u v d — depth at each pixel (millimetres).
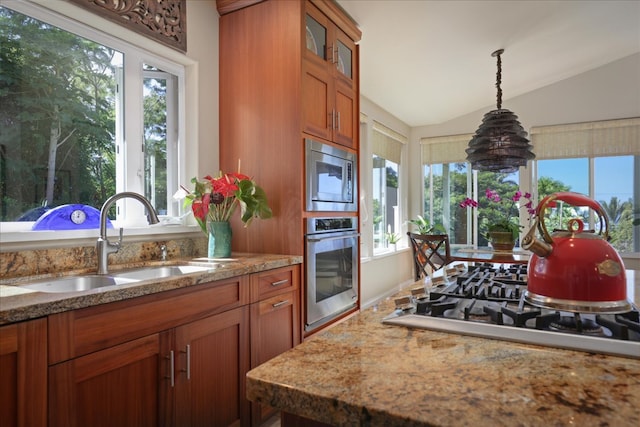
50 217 1580
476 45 3371
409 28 2949
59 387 1012
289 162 2172
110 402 1146
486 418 409
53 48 1663
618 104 4254
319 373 532
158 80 2170
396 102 4418
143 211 2021
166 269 1807
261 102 2264
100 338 1120
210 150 2342
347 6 2590
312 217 2230
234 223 2336
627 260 4164
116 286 1206
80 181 1767
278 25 2215
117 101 1932
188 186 2242
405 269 5234
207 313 1511
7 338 910
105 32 1831
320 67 2334
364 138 4207
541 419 406
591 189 4367
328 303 2342
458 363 564
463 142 5098
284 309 1996
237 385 1663
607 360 571
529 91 4668
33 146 1593
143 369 1252
